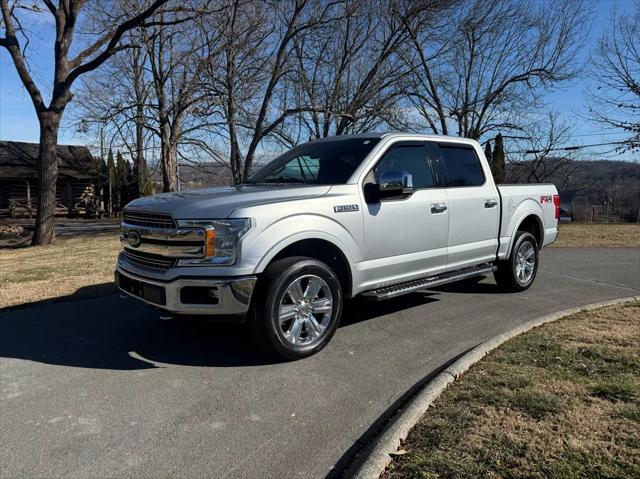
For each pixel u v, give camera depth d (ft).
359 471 8.45
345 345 15.71
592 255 35.99
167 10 54.95
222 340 16.29
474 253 20.27
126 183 141.28
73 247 46.55
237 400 11.90
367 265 16.15
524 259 23.29
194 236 13.42
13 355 15.07
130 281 15.26
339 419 10.93
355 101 73.46
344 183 16.07
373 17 73.67
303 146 20.16
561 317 17.95
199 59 61.72
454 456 8.72
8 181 119.85
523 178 121.60
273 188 15.96
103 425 10.75
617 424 9.60
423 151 18.89
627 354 13.42
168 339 16.46
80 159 134.51
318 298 14.93
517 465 8.35
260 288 13.76
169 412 11.32
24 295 22.81
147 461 9.36
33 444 9.98
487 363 13.25
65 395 12.25
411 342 15.98
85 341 16.31
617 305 19.62
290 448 9.80
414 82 80.07
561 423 9.69
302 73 71.56
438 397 11.25
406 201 17.24
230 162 72.38
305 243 15.47
